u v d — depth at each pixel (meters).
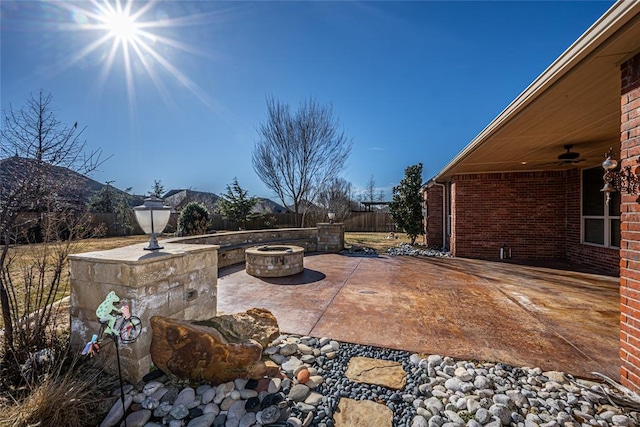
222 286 5.64
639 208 2.24
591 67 2.62
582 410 2.14
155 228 2.98
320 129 17.08
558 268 7.12
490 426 1.96
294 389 2.35
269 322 3.26
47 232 2.85
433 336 3.38
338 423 2.04
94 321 2.52
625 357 2.35
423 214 12.02
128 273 2.38
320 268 7.41
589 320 3.85
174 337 2.47
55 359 2.45
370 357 2.92
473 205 8.78
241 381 2.41
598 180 7.02
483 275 6.52
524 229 8.39
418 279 6.18
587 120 4.03
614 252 6.41
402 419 2.09
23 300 3.94
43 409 1.88
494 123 4.37
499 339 3.30
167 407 2.15
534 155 6.27
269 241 9.29
